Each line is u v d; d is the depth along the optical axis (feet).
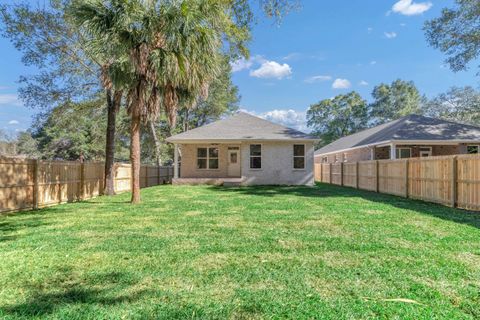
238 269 11.85
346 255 13.57
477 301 9.07
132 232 18.58
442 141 54.54
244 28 37.88
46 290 10.05
